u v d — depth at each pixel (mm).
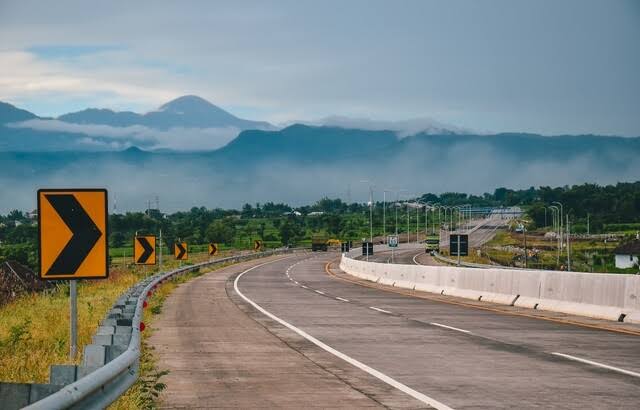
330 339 23078
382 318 29922
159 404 13406
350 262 80062
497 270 39250
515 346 21219
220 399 13914
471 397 14016
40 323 24406
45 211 13539
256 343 22203
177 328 26344
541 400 13703
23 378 13672
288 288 52156
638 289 27859
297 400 13820
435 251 163875
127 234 172500
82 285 48344
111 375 9406
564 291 32688
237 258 110625
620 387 14953
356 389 14883
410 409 13000
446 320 28969
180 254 68312
